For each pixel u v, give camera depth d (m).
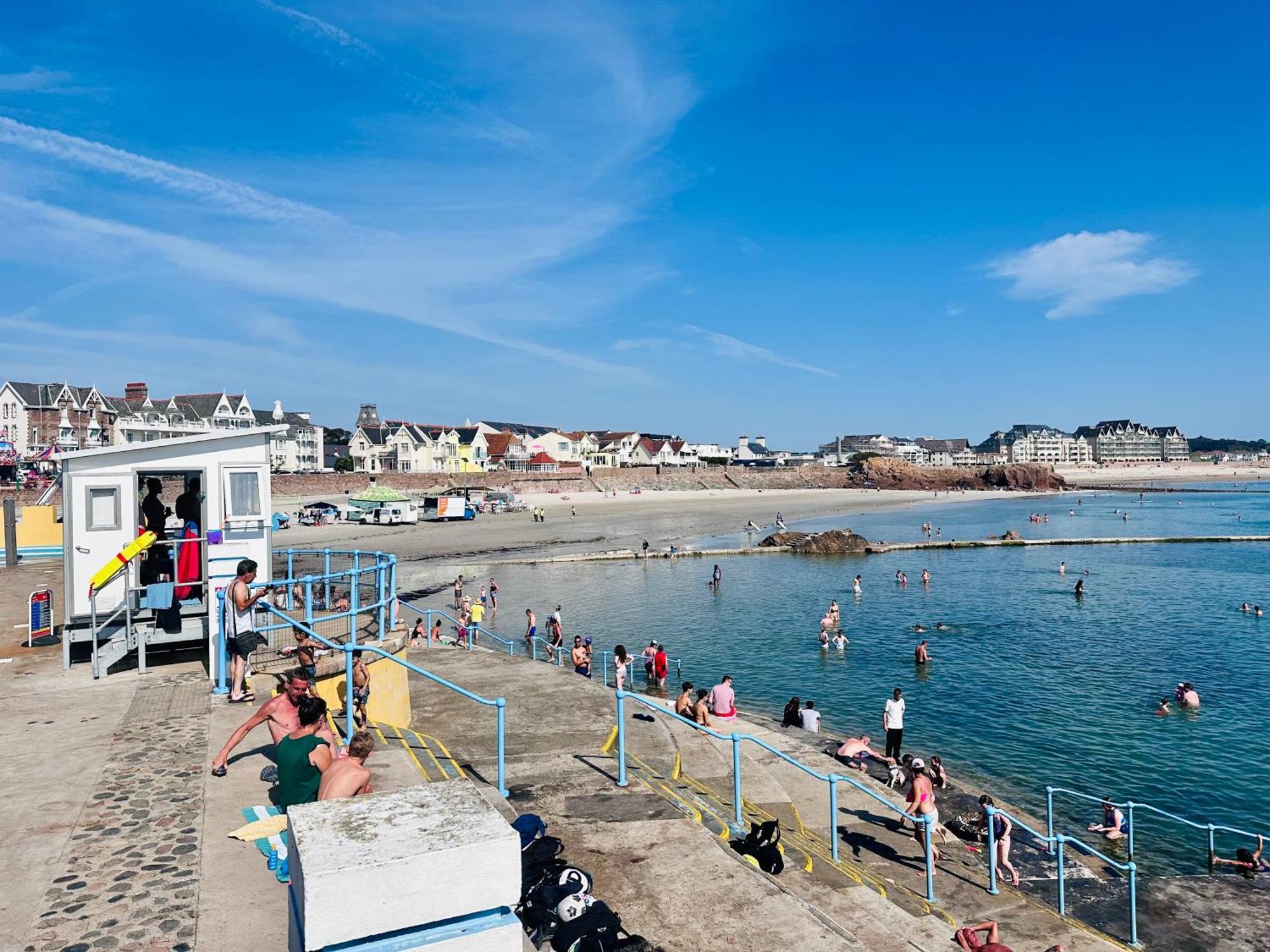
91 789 7.44
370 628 12.48
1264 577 48.56
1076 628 34.06
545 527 77.06
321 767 6.82
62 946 5.00
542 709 13.19
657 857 7.80
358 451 122.00
